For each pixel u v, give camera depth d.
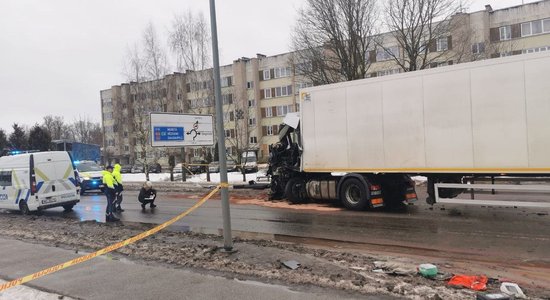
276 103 64.19
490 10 43.53
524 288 5.43
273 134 64.69
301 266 6.43
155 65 42.16
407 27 29.28
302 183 15.02
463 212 12.01
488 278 5.75
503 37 42.84
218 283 5.79
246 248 7.73
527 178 10.09
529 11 41.72
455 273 6.26
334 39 29.50
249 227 11.12
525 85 9.75
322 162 13.75
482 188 10.66
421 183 19.19
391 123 12.04
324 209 13.70
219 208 15.35
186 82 46.00
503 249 7.66
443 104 11.02
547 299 4.88
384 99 12.19
